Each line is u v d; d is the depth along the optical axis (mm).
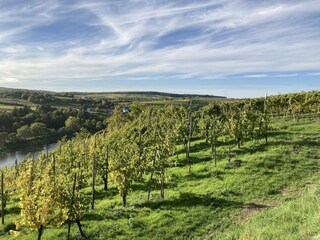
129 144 58062
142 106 124688
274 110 73938
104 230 30875
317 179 35469
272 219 26094
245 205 32250
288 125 59219
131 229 30203
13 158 127500
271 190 34594
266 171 39812
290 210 26656
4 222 38000
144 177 46906
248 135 53625
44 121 192250
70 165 56562
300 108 66125
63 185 32844
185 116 73625
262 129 51000
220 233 27438
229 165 43781
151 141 61562
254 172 40000
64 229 32531
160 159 44938
